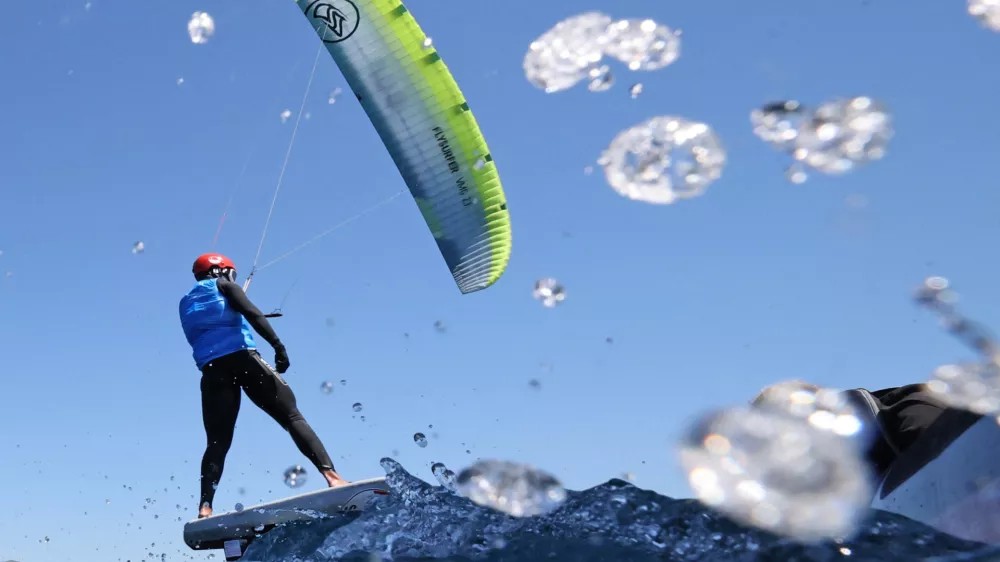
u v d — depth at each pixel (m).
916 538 1.10
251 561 2.11
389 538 1.74
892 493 1.26
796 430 1.03
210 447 3.22
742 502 0.99
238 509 2.85
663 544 1.29
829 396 1.27
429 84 4.59
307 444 3.16
